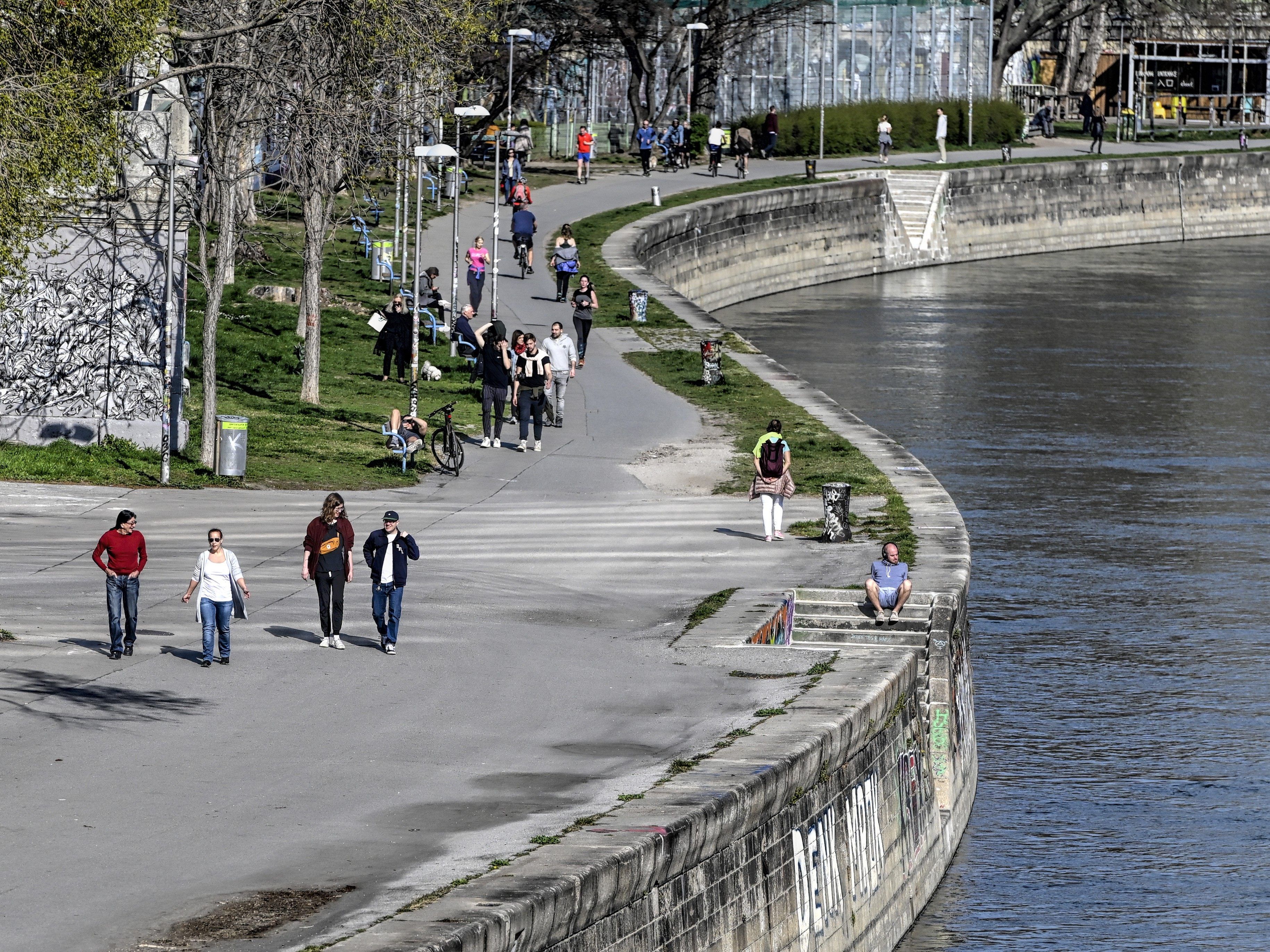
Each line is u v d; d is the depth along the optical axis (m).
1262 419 192.38
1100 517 149.38
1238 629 120.50
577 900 45.44
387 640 74.19
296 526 100.56
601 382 155.25
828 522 102.06
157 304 116.62
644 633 80.56
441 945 40.44
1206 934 76.31
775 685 71.06
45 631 74.44
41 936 42.16
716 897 53.66
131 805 52.50
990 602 125.88
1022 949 74.25
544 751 60.09
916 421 186.25
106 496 105.50
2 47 84.94
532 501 112.12
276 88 114.94
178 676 68.56
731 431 137.25
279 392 140.88
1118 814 90.75
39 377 116.62
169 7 100.31
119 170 105.19
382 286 189.88
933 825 81.19
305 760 58.06
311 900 44.62
